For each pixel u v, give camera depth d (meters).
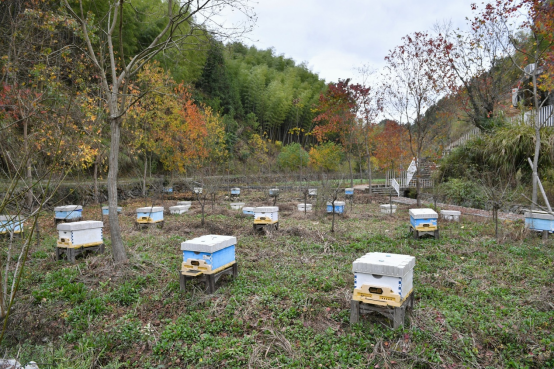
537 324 4.35
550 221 8.66
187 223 12.04
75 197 15.80
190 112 21.09
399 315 4.16
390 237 9.64
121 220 12.94
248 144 40.25
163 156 22.14
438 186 17.55
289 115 45.94
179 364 3.88
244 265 7.14
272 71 50.66
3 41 7.79
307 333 4.31
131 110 16.02
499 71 17.95
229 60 43.56
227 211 14.94
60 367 3.65
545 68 10.49
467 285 5.83
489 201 13.20
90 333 4.47
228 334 4.45
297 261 7.44
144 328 4.55
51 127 6.28
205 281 5.78
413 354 3.76
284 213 14.84
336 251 8.22
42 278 6.55
